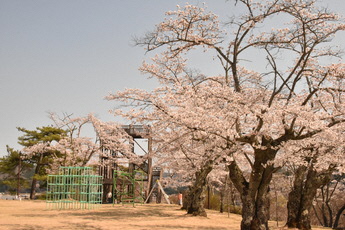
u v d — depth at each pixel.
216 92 15.85
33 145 43.78
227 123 15.53
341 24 14.74
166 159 29.02
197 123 15.57
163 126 18.50
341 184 40.41
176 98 17.22
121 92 17.41
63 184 29.33
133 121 16.03
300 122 15.38
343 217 43.81
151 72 21.97
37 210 25.77
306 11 15.05
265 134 15.55
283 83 15.42
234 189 34.75
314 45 14.86
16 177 47.66
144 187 41.34
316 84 16.03
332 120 16.77
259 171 16.05
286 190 34.88
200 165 23.16
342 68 15.23
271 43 15.83
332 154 18.70
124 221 19.88
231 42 17.73
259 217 15.94
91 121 37.94
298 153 17.84
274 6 15.57
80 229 16.12
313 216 43.34
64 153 41.25
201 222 21.03
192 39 17.53
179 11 16.73
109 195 39.59
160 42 17.08
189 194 26.09
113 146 37.50
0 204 31.28
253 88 16.88
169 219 21.73
